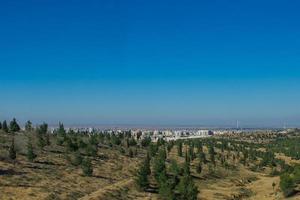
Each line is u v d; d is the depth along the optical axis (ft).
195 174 595.47
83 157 572.10
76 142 601.21
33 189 372.58
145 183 440.45
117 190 418.92
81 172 485.56
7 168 433.07
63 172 467.93
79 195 387.14
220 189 524.52
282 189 454.40
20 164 463.83
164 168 501.97
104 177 487.20
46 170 461.37
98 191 407.85
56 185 405.18
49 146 596.70
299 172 488.02
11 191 355.36
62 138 640.99
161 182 425.69
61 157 542.16
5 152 502.38
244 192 516.32
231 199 468.34
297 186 470.39
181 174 531.09
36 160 500.74
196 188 399.44
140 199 407.03
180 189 402.31
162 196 405.80
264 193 499.92
